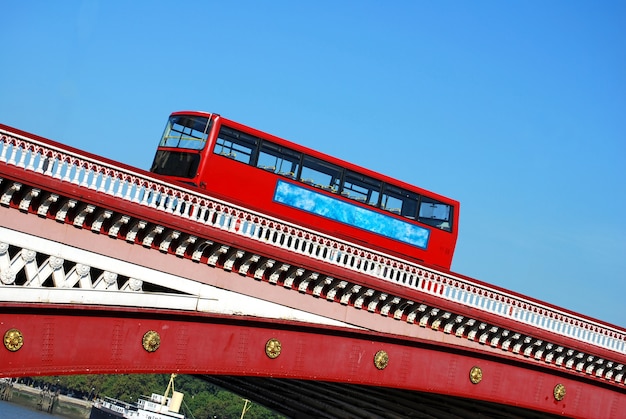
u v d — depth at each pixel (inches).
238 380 2289.6
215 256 1414.9
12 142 1237.1
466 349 1686.8
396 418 2219.5
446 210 1873.8
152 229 1349.7
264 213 1460.4
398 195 1809.8
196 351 1405.0
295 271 1488.7
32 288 1263.5
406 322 1636.3
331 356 1545.3
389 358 1609.3
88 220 1307.8
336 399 2212.1
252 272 1464.1
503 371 1754.4
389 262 1598.2
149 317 1358.3
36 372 1259.8
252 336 1462.8
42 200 1259.2
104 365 1317.7
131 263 1348.4
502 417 2017.7
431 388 1658.5
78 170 1284.4
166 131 1664.6
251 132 1641.2
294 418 2513.5
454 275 1674.5
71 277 1300.4
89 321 1305.4
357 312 1578.5
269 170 1656.0
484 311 1712.6
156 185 1357.0
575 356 1828.2
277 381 2158.0
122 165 1322.6
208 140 1601.9
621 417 1908.2
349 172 1748.3
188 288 1401.3
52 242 1280.8
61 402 6663.4
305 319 1518.2
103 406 5526.6
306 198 1692.9
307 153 1700.3
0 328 1232.8
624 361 1872.5
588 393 1868.8
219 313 1423.5
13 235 1248.8
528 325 1763.0
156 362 1365.7
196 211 1395.2
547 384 1811.0
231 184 1615.4
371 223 1768.0
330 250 1531.7
